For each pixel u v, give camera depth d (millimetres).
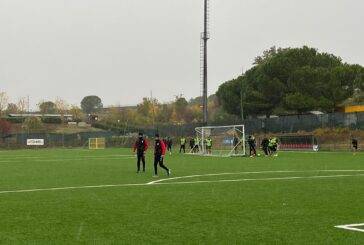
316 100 65562
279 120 61406
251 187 16312
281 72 70312
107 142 83250
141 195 14305
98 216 10562
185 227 9281
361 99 73562
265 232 8789
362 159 35062
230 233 8719
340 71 65438
